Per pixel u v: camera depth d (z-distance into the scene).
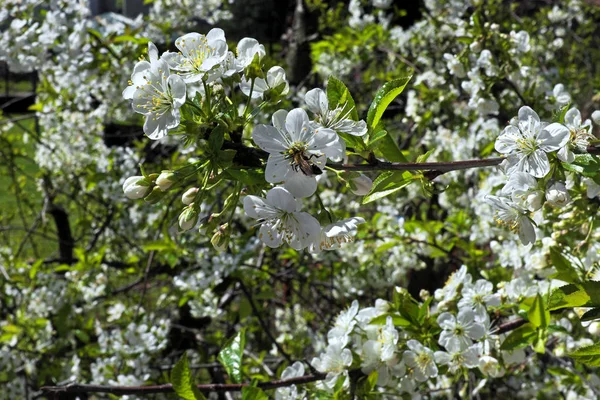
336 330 2.32
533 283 2.65
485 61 3.12
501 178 3.36
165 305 4.98
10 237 7.06
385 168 1.57
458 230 3.93
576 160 1.66
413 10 7.22
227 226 1.50
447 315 2.27
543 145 1.65
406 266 4.11
